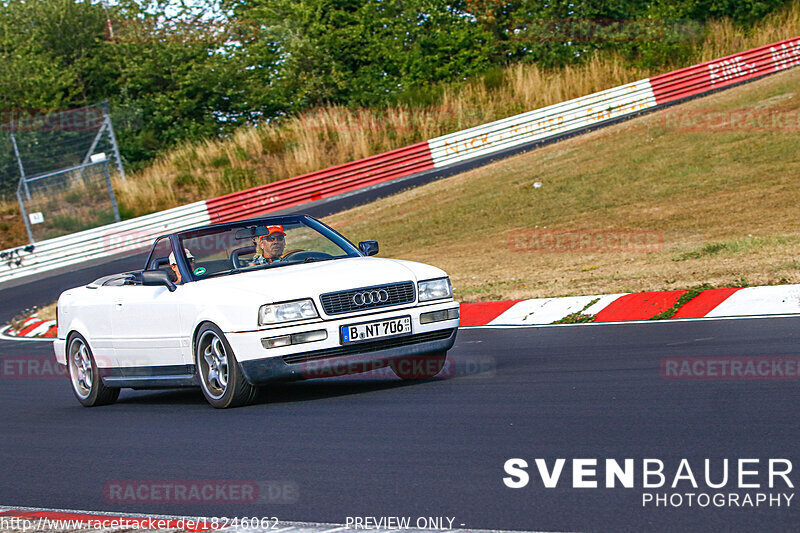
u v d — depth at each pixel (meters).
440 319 6.11
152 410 6.59
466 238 17.20
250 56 36.31
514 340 8.30
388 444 4.48
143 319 6.59
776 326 7.36
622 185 18.41
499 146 27.95
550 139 26.72
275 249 6.72
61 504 4.03
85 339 7.20
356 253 6.83
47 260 24.94
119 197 28.81
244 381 5.84
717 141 20.00
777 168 17.08
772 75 26.77
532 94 31.53
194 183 30.05
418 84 34.34
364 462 4.18
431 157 27.52
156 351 6.52
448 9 36.34
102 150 30.58
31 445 5.64
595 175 19.69
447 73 34.44
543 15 34.53
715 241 12.76
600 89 31.25
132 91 35.59
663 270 10.98
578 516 3.13
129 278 7.29
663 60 32.00
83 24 36.22
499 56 35.06
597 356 6.82
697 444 3.94
